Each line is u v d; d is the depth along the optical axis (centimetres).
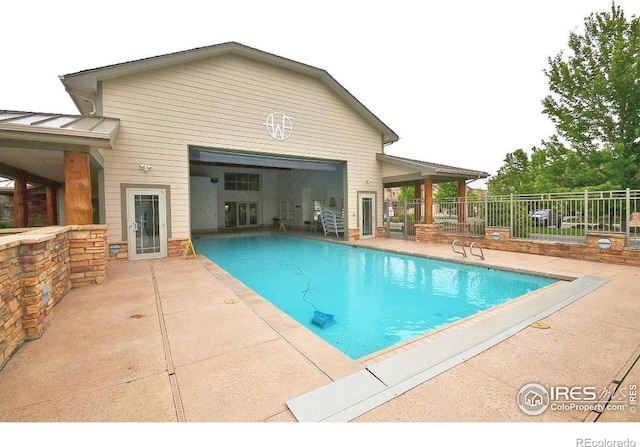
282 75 1129
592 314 396
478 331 343
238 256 1091
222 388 241
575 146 1234
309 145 1200
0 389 239
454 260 845
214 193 2038
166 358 290
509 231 955
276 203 2334
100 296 494
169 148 913
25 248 325
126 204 853
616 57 1058
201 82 966
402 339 422
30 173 990
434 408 214
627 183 1056
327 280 752
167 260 848
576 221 838
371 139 1388
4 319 281
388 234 1447
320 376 258
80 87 829
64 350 306
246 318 397
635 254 695
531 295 507
